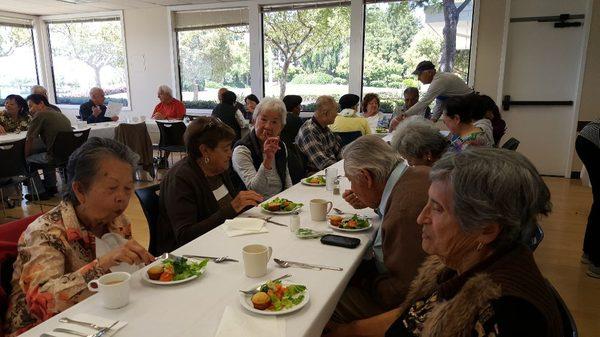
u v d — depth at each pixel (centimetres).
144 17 778
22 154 405
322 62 685
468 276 83
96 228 133
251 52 716
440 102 487
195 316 102
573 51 550
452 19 596
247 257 122
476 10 576
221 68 752
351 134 398
